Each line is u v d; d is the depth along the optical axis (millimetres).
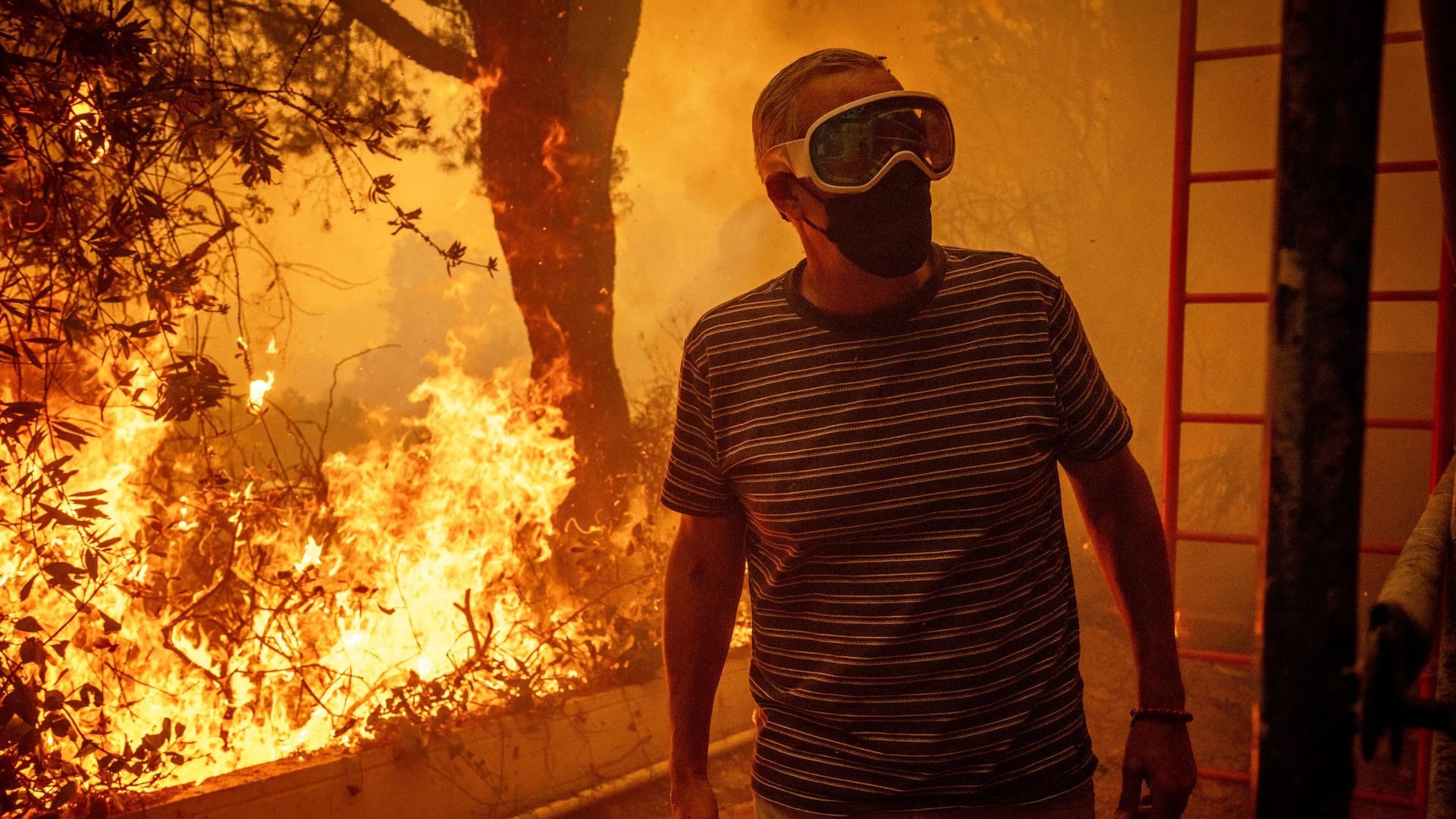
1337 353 648
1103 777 4629
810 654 1706
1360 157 641
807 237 1708
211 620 3967
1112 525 1830
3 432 2832
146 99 3016
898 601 1635
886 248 1615
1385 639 657
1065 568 1768
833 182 1610
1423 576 839
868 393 1671
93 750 3152
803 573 1714
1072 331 1738
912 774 1629
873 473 1644
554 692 4277
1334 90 640
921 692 1626
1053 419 1679
